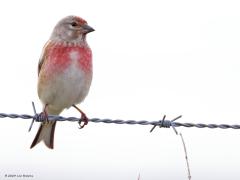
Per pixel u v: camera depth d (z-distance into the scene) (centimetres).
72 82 963
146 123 814
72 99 981
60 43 983
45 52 988
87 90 992
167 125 805
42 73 979
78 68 966
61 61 962
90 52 998
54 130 995
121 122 820
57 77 960
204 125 804
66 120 855
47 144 998
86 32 994
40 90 985
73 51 974
